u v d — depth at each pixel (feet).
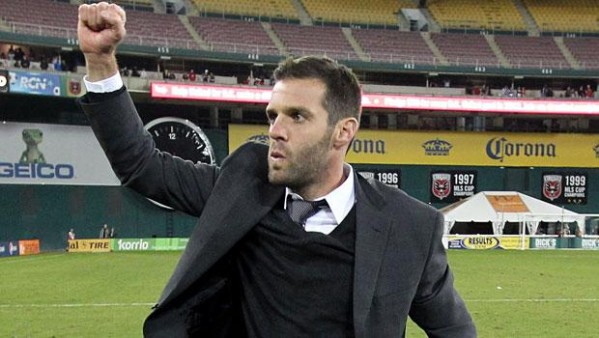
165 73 106.22
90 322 36.81
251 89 104.53
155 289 51.34
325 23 130.72
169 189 7.06
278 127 6.47
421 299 7.41
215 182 7.27
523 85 129.29
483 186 117.60
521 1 141.79
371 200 7.03
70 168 95.14
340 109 6.58
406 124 121.39
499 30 136.36
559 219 104.99
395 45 128.26
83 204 96.53
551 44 132.98
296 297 6.68
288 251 6.63
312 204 6.85
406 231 6.97
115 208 98.84
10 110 96.43
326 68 6.59
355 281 6.53
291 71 6.58
